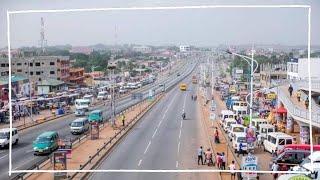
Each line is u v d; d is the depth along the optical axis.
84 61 195.25
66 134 51.94
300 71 76.38
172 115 75.69
